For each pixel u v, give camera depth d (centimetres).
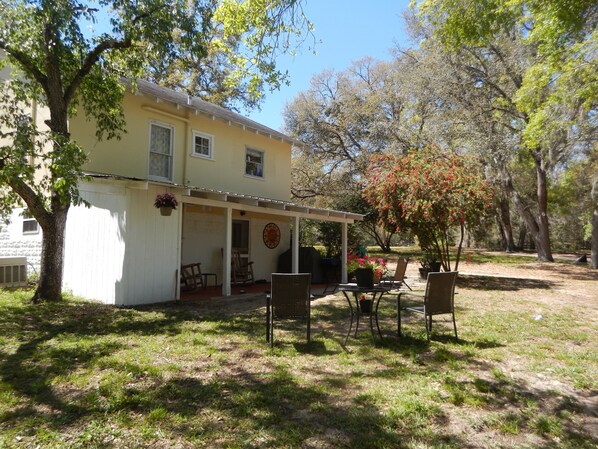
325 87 2947
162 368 455
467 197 1164
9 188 887
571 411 370
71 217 991
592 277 1595
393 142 2214
